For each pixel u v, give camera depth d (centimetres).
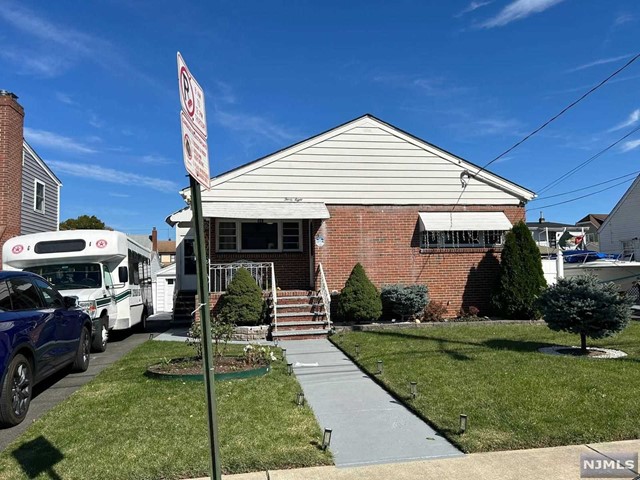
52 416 569
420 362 809
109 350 1117
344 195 1400
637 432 500
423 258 1423
